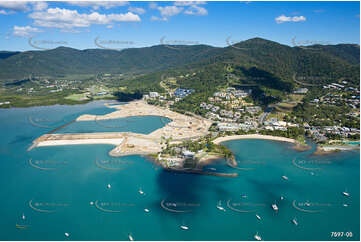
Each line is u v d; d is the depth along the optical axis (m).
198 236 184.75
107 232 187.88
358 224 197.38
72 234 186.00
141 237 183.00
